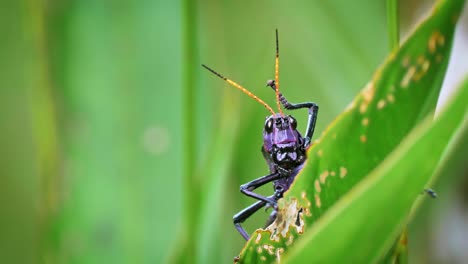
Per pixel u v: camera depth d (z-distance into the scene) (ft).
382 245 0.75
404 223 0.75
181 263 0.82
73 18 0.87
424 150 0.70
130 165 0.88
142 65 0.88
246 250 0.79
